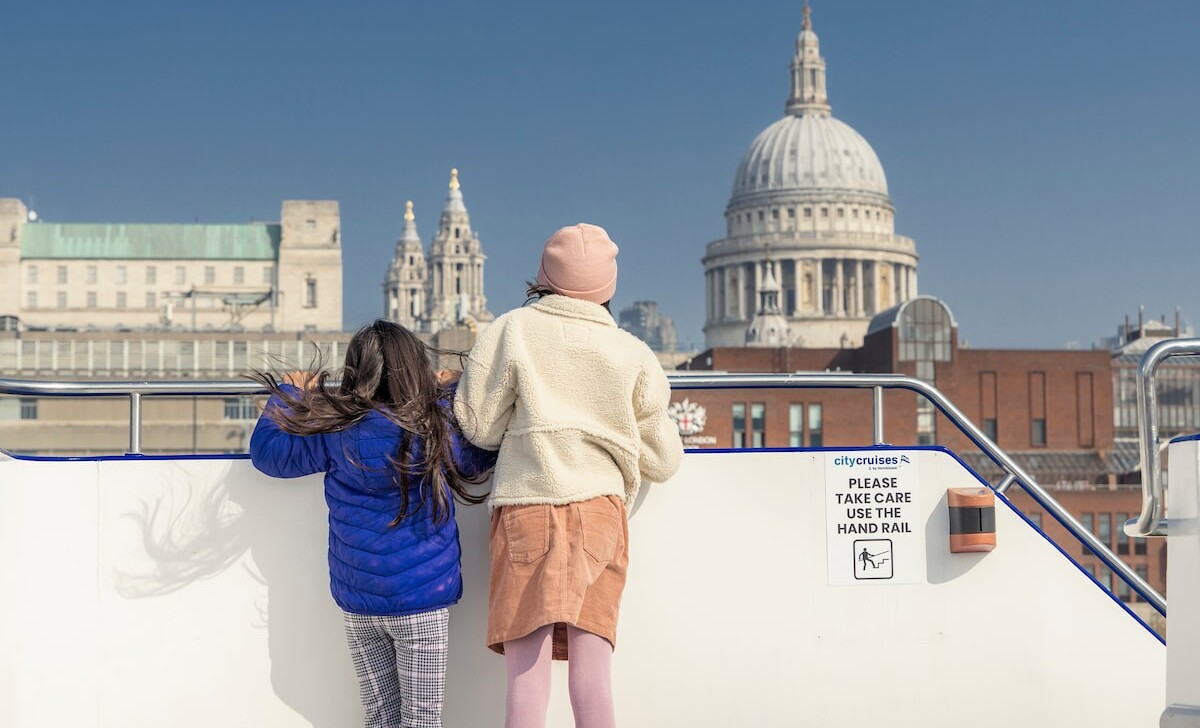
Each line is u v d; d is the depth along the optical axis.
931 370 102.44
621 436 3.74
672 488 4.49
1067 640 4.57
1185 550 3.51
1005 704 4.55
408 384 3.78
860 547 4.53
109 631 4.27
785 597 4.50
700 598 4.48
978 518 4.49
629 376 3.73
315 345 4.10
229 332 110.81
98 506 4.28
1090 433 103.31
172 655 4.29
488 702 4.34
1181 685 3.54
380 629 3.83
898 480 4.55
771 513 4.51
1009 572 4.57
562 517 3.65
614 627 3.69
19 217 184.00
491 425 3.79
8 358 108.44
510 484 3.71
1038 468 101.25
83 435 108.06
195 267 185.12
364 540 3.76
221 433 109.62
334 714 4.31
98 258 184.00
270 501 4.33
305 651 4.31
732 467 4.51
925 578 4.54
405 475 3.73
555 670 4.40
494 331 3.82
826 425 94.12
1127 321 141.62
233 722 4.29
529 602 3.61
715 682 4.47
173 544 4.30
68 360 108.94
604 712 3.60
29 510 4.20
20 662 4.13
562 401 3.74
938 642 4.54
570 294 3.85
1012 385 102.88
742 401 92.69
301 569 4.33
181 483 4.32
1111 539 94.12
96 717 4.24
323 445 3.80
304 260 184.88
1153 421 3.69
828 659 4.50
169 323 159.38
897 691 4.52
